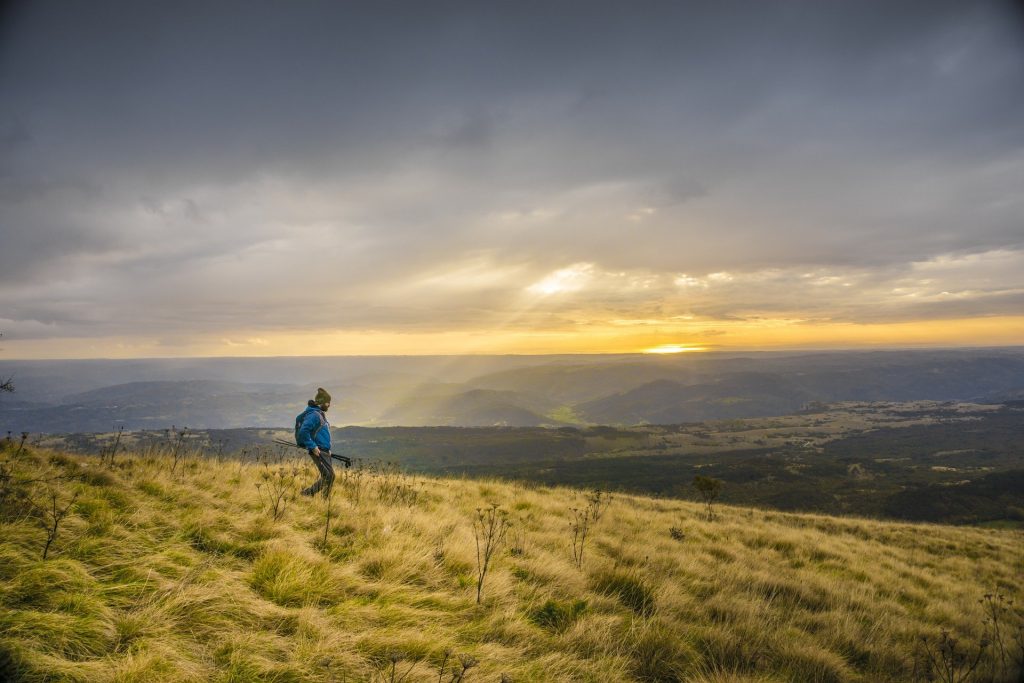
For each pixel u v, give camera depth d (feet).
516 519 33.22
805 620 22.12
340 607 15.30
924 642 21.83
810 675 16.72
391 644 13.65
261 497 25.85
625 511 46.21
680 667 15.79
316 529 22.85
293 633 13.85
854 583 30.86
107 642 11.82
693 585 24.36
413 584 18.72
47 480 19.33
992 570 43.45
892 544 53.11
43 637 11.31
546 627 17.19
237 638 12.62
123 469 25.04
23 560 13.88
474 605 17.39
